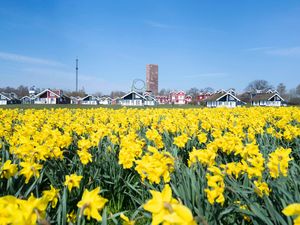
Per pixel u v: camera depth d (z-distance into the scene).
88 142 5.07
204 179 3.30
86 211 2.13
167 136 6.87
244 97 89.19
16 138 5.70
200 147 6.59
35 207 1.85
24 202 1.85
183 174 3.41
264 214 2.71
